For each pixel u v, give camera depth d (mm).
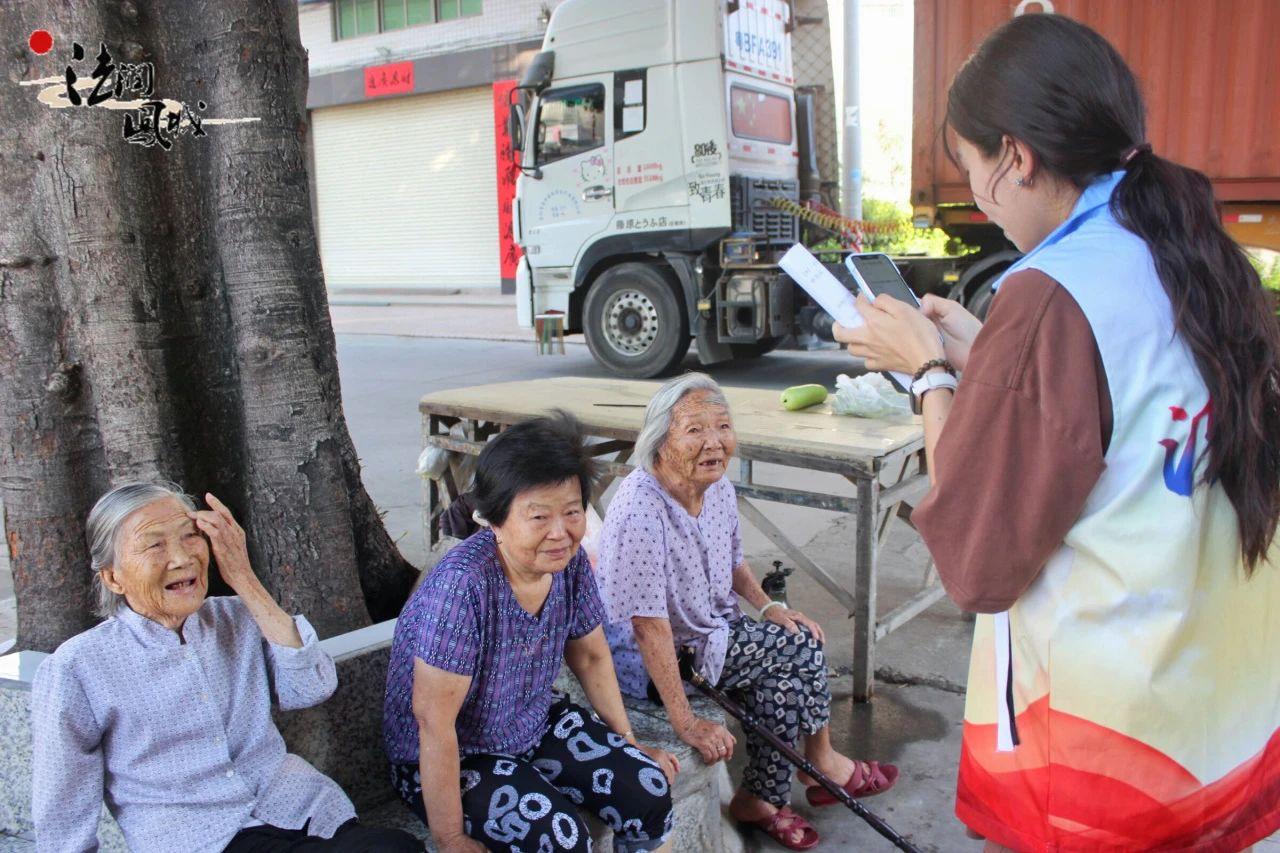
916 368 1385
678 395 2363
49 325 2445
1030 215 1277
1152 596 1150
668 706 2348
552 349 9594
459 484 4480
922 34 8070
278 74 2525
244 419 2596
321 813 1835
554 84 8891
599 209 8898
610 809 2027
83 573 2533
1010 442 1167
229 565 1804
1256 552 1178
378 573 3033
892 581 4254
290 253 2572
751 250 8297
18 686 2092
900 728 3080
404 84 17188
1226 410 1114
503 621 1903
